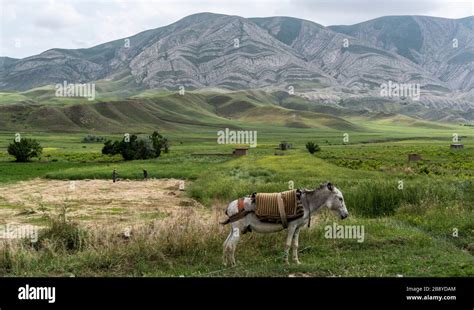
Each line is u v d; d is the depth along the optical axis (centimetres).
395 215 2200
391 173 4659
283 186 3014
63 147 12925
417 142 17850
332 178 3916
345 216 1341
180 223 1594
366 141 18475
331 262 1309
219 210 2142
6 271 1286
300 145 14600
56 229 1559
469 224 1855
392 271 1230
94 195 3681
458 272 1207
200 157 8269
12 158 8338
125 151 8188
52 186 4397
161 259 1381
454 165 6131
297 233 1320
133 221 2255
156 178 5122
